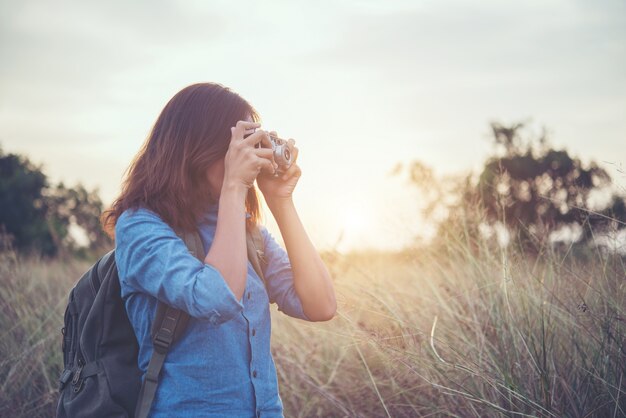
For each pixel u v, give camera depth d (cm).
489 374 234
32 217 2150
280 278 177
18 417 324
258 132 151
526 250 310
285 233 174
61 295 500
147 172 156
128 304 149
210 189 161
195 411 143
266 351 158
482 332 270
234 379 147
